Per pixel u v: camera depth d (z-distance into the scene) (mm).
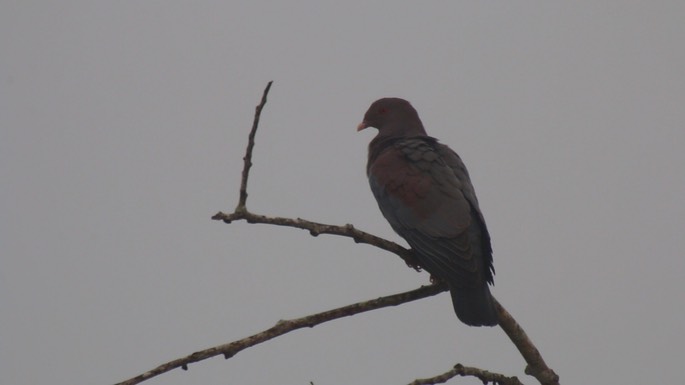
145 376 6984
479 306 9898
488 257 10930
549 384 9695
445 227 10594
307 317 8008
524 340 9836
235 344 7387
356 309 8438
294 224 8430
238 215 7848
